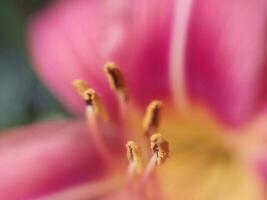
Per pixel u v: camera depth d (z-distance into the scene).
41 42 0.15
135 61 0.14
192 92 0.14
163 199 0.14
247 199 0.14
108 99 0.14
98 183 0.14
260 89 0.13
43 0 0.17
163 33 0.14
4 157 0.14
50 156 0.14
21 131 0.14
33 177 0.14
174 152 0.15
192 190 0.14
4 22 0.17
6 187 0.14
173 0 0.13
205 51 0.13
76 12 0.15
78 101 0.14
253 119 0.14
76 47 0.14
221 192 0.14
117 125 0.14
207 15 0.13
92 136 0.14
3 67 0.20
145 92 0.14
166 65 0.14
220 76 0.13
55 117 0.17
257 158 0.14
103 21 0.14
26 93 0.18
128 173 0.14
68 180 0.14
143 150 0.14
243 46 0.13
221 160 0.15
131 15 0.14
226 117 0.14
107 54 0.14
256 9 0.13
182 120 0.14
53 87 0.15
